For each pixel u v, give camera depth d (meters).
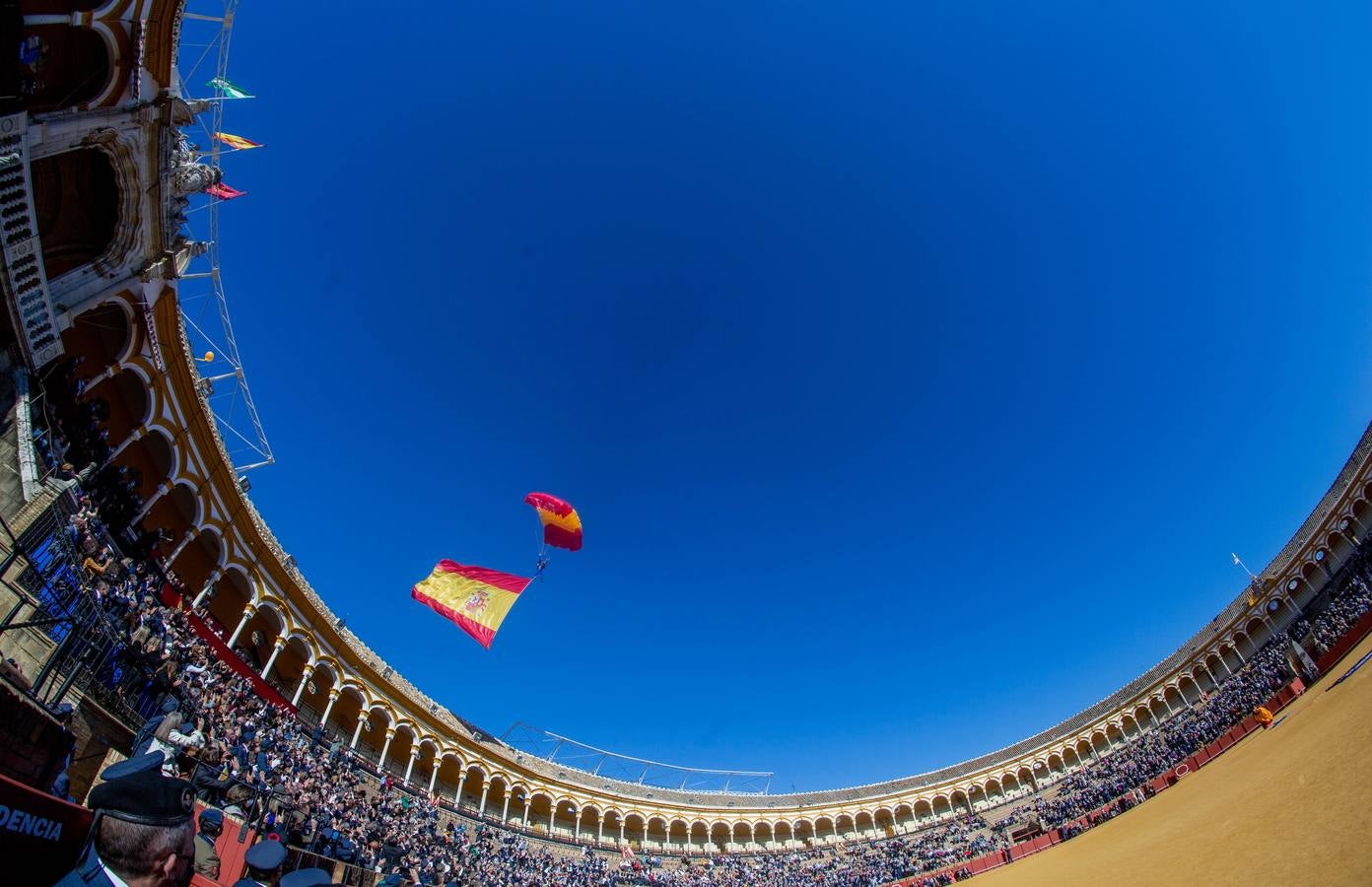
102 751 16.30
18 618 14.62
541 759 61.38
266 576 34.81
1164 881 16.28
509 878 40.62
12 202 18.05
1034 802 66.69
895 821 73.62
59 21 19.25
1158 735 61.81
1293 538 56.22
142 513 26.25
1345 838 12.13
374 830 29.59
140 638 20.47
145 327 25.56
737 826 69.31
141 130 22.81
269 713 30.78
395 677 46.00
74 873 3.56
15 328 18.77
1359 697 23.95
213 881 14.52
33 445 17.52
